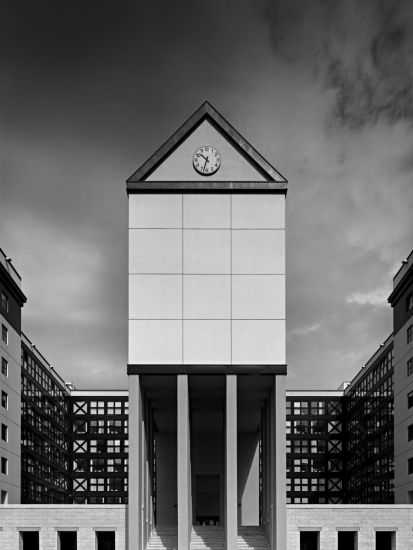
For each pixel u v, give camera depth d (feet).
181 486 139.54
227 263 148.46
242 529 164.25
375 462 299.58
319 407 380.58
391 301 254.68
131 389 143.43
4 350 221.66
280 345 145.59
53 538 145.48
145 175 151.33
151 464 174.81
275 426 143.23
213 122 153.79
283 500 140.26
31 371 277.44
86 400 383.24
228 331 145.89
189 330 145.89
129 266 148.15
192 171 151.53
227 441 141.69
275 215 150.20
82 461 377.30
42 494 296.92
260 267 148.36
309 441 376.48
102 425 381.60
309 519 147.64
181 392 143.43
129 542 138.41
